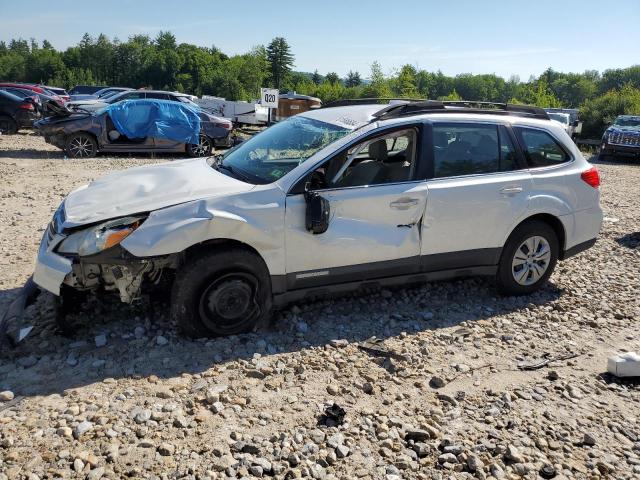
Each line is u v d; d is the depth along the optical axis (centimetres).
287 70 13425
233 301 424
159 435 312
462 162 502
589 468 311
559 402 375
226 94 11794
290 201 430
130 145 1542
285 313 482
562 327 496
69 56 14188
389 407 357
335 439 318
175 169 481
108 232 386
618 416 364
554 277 623
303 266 444
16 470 277
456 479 296
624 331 495
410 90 5362
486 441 327
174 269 436
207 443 308
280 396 361
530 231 531
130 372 376
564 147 557
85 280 403
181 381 368
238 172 471
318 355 417
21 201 891
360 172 465
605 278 630
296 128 512
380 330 467
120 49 14012
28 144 1756
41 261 392
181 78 13312
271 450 306
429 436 328
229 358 402
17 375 367
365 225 459
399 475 296
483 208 501
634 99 3734
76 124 1470
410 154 486
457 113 512
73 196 445
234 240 423
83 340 416
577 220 554
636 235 814
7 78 14062
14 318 425
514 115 548
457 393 378
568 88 16288
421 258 487
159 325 443
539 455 318
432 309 517
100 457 291
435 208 481
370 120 477
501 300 547
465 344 452
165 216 398
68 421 318
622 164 2180
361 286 476
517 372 413
